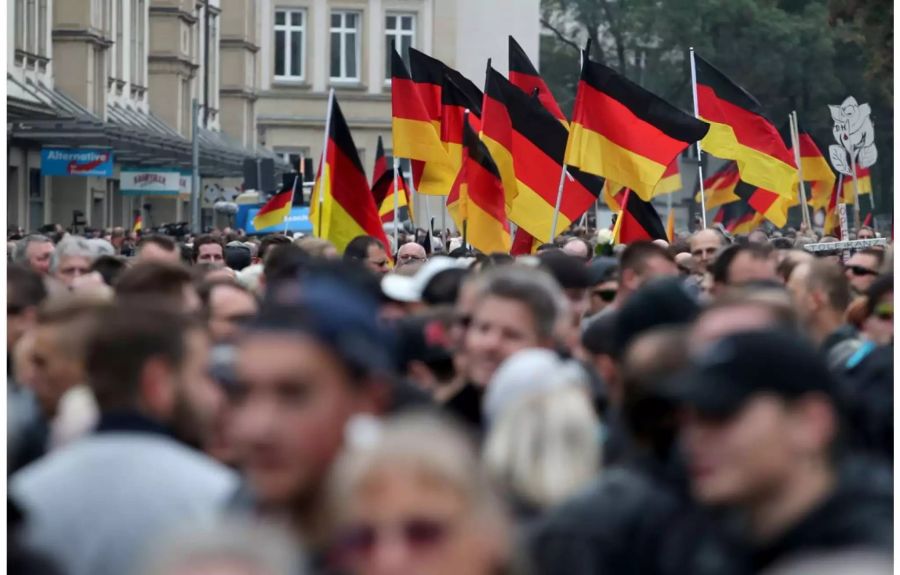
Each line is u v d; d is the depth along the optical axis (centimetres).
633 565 977
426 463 825
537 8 16538
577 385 1218
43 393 1354
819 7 18588
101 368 1138
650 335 1094
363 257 2948
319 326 968
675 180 5147
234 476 1112
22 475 1148
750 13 18312
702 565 955
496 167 3456
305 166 10144
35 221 9325
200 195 11338
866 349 1692
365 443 858
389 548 821
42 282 1803
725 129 4203
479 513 827
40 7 9250
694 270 3030
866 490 940
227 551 737
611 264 2406
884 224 15925
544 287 1445
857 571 678
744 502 947
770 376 938
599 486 1012
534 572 970
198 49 13500
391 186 4912
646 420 1051
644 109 3434
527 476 1162
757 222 6169
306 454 968
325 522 915
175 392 1151
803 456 940
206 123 12950
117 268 2606
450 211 3750
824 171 6266
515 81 4166
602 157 3453
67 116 8112
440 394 1522
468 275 1847
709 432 948
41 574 1038
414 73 4144
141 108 11856
